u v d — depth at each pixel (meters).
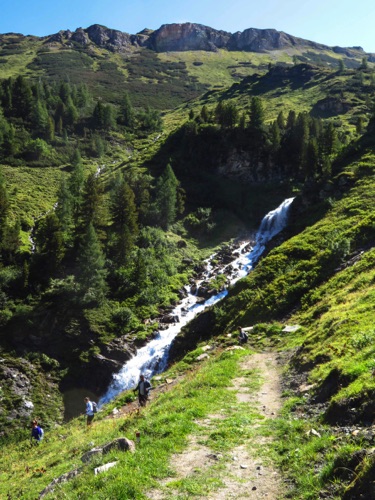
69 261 68.00
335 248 47.59
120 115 175.88
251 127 105.31
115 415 29.08
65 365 52.47
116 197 78.06
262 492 10.35
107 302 60.97
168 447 13.25
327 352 21.30
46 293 59.91
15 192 97.88
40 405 47.38
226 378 23.59
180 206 91.44
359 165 73.06
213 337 45.06
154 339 55.72
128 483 10.75
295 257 53.34
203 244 84.44
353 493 8.25
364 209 58.97
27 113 147.88
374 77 176.00
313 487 9.64
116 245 69.25
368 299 28.19
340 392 13.90
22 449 30.66
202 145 109.56
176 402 19.27
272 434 14.16
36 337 54.16
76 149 124.88
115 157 140.00
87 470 12.58
